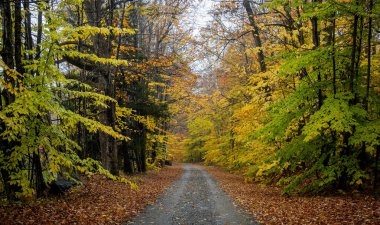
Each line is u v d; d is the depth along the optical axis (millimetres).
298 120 15039
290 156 13781
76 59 16703
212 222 9562
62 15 11523
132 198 13398
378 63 13859
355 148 12836
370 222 7977
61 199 10820
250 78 18078
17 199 9742
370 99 12219
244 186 20094
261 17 20672
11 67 9438
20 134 9500
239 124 22156
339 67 12867
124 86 23172
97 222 8609
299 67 12336
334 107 11336
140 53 24328
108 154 18188
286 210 10680
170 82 31562
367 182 12391
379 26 12734
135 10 23125
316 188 13242
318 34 15352
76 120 10305
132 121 26453
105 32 10531
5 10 9383
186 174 33500
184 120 55188
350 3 11227
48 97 9625
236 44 24359
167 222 9492
